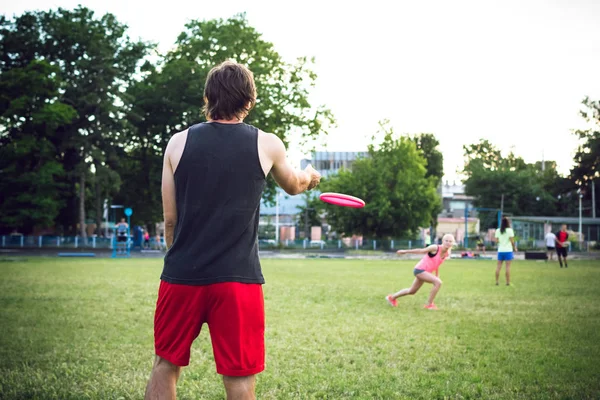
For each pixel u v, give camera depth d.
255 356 2.77
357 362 5.99
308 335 7.47
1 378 5.21
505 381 5.28
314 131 48.16
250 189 2.84
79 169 45.81
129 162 53.69
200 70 45.75
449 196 111.81
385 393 4.84
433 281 10.45
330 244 55.91
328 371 5.61
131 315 9.09
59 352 6.36
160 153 50.84
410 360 6.10
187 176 2.81
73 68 48.06
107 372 5.53
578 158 86.56
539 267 27.12
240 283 2.75
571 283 16.78
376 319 8.92
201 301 2.74
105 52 46.97
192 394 4.79
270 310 9.88
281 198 84.38
